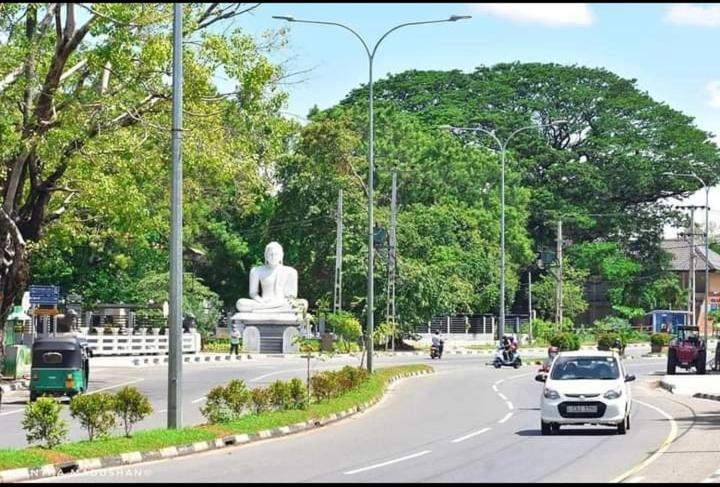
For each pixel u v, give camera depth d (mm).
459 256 84188
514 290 88750
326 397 32906
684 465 19625
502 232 67625
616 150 100000
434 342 69750
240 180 41844
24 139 36781
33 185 39625
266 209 86125
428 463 20219
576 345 69562
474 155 91188
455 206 87500
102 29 35969
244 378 46969
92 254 72562
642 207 102938
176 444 21688
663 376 56719
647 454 21656
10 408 34219
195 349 68625
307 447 23172
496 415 31984
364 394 36125
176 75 24547
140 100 38000
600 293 109812
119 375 49219
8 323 55656
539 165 100312
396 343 81188
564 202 98438
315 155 80312
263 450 22547
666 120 102500
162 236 72438
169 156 38344
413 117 96500
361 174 84562
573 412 26125
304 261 81000
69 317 65000
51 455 19062
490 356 73625
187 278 78312
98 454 19828
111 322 75188
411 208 85500
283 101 39125
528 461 20531
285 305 72938
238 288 89625
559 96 102625
